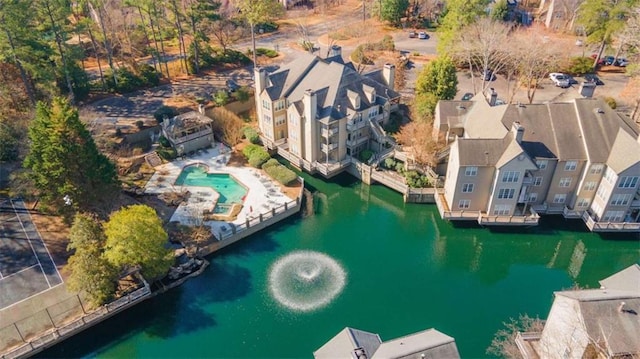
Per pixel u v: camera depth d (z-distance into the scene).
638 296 36.03
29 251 50.53
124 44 92.69
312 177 67.94
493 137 57.44
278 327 45.47
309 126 63.78
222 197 61.75
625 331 34.44
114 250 43.97
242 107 82.62
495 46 81.00
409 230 58.81
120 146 67.88
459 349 43.12
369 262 53.81
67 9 70.81
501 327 45.62
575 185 56.69
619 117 56.22
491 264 54.44
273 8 112.69
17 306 44.66
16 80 68.06
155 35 89.69
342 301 48.38
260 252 54.59
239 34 103.38
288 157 69.56
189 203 59.75
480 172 54.44
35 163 49.00
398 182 63.03
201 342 44.06
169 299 48.16
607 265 55.12
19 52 61.94
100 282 43.72
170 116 74.12
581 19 91.50
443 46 89.06
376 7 122.50
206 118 71.62
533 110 57.84
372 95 67.44
